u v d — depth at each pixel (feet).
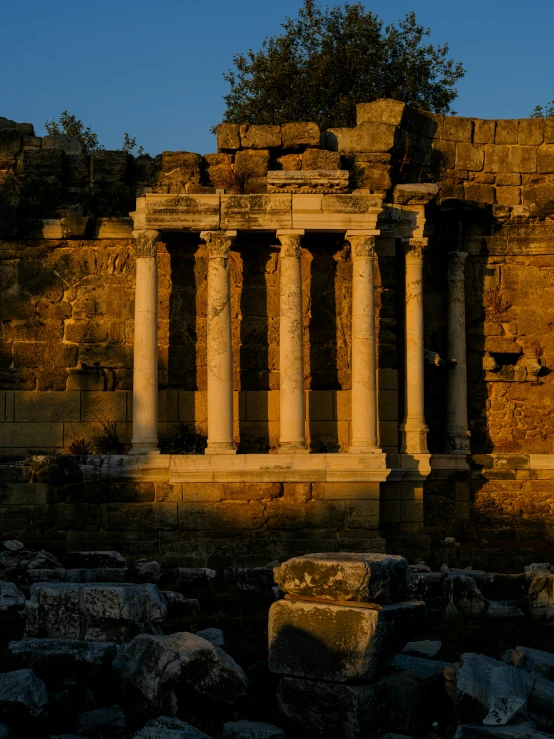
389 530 85.76
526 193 96.17
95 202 88.79
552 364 95.91
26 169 89.25
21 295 87.56
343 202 83.76
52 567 73.26
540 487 94.58
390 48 143.13
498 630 56.65
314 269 87.51
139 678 40.45
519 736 36.09
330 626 40.57
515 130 96.37
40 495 82.84
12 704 38.17
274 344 86.94
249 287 87.25
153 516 82.12
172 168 86.84
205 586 70.03
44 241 87.71
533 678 40.22
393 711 40.52
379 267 87.35
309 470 81.76
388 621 40.78
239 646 51.16
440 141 94.12
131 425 86.94
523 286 96.02
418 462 86.58
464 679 38.78
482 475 93.91
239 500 82.02
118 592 46.21
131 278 87.51
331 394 86.43
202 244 87.30
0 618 57.62
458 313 93.97
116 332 87.40
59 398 86.94
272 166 86.94
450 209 92.58
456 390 93.61
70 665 42.29
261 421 86.33
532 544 89.51
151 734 36.29
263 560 81.05
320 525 81.92
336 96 140.15
